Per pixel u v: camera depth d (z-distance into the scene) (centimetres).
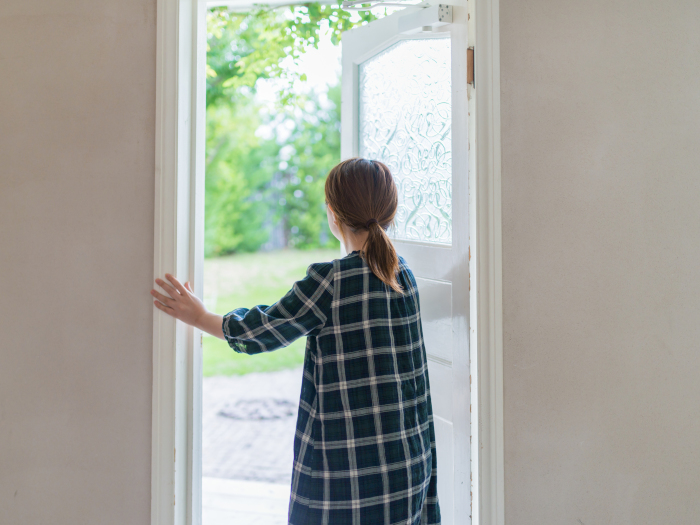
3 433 148
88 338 144
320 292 114
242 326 115
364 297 116
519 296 135
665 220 135
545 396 135
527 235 135
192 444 147
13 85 145
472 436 141
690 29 133
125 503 144
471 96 136
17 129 145
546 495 136
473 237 137
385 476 112
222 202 884
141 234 142
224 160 877
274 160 902
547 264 135
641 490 137
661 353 136
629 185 135
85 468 145
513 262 135
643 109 134
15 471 147
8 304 146
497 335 134
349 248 129
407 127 163
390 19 162
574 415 136
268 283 769
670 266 135
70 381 145
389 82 171
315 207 911
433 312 154
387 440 113
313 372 119
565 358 135
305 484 113
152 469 140
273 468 284
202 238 154
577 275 135
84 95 143
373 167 125
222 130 848
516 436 136
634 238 135
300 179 909
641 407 136
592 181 135
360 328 115
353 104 186
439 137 149
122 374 143
